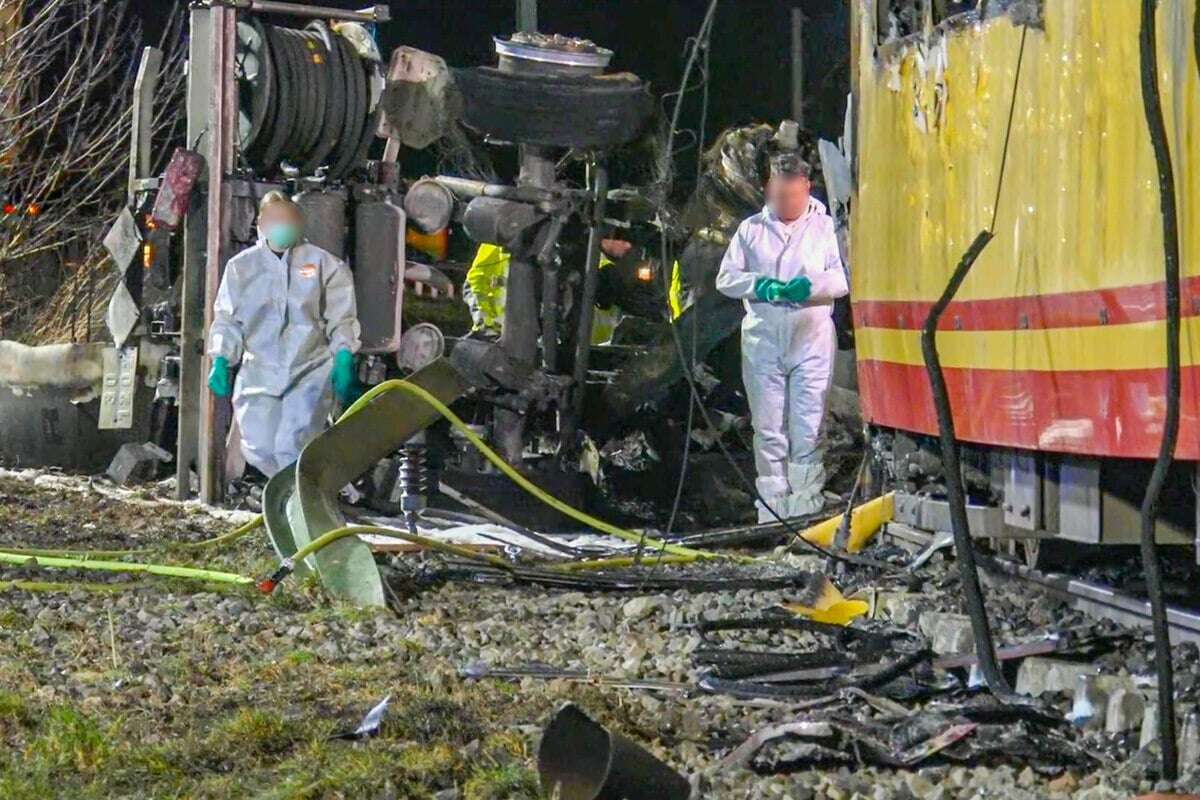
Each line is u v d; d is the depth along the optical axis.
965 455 25.41
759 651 20.72
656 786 13.68
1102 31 18.48
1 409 44.72
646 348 38.09
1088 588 22.11
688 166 50.91
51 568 27.86
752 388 34.03
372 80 38.84
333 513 27.48
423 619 23.66
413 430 29.03
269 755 16.25
